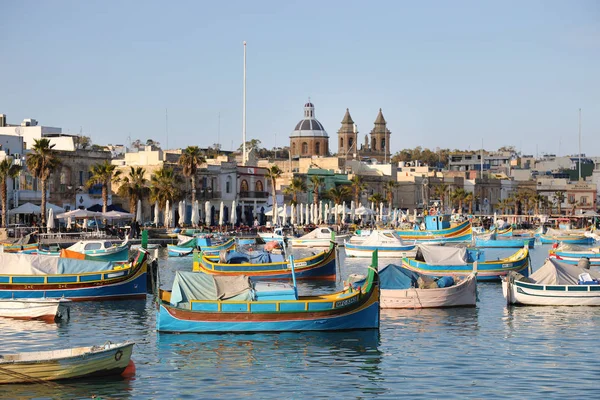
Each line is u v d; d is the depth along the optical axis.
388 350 40.12
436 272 63.22
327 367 36.94
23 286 52.22
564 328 45.53
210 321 43.09
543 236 133.88
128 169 133.12
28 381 32.94
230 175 141.25
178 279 43.88
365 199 175.00
